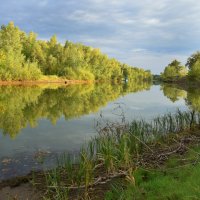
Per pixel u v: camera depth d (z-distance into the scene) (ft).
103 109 112.88
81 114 98.58
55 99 144.97
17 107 110.93
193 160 39.32
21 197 33.96
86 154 41.73
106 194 31.73
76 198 32.17
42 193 34.68
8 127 74.43
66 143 59.16
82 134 67.51
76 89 236.43
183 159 39.70
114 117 91.86
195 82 359.25
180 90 262.88
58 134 67.36
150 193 29.96
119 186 33.99
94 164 41.42
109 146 39.01
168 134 58.70
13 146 56.39
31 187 36.52
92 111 106.32
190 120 67.36
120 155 39.96
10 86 248.11
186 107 122.42
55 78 354.74
